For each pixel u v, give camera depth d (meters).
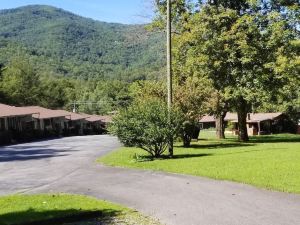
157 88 32.06
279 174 15.09
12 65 104.88
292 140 40.59
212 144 34.69
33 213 10.70
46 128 62.81
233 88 37.59
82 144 39.47
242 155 22.83
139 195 12.82
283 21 37.16
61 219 10.05
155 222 9.66
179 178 15.44
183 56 40.28
